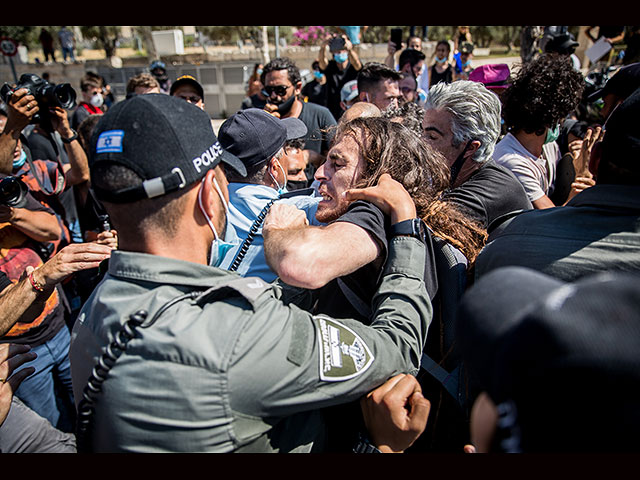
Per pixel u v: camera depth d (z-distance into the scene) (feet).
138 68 45.32
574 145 9.00
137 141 2.71
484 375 1.75
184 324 2.70
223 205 3.31
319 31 55.93
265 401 2.72
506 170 6.48
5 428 3.71
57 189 9.23
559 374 1.42
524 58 23.39
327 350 2.92
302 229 3.59
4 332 5.13
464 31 29.43
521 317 1.63
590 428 1.41
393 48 20.84
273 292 3.15
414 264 3.62
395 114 7.43
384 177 4.03
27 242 7.37
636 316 1.44
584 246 3.42
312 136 12.97
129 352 2.70
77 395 3.21
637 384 1.33
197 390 2.60
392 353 3.24
